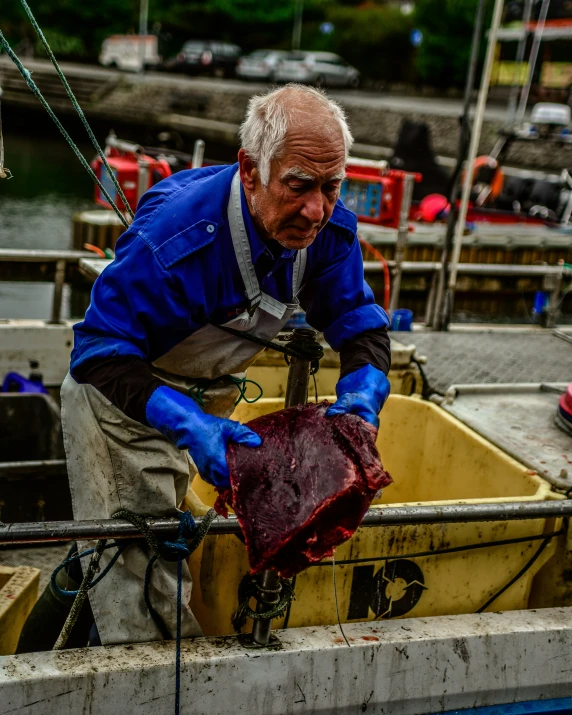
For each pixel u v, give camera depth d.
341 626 2.45
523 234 10.05
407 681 2.41
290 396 2.28
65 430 2.34
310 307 2.41
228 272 2.09
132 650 2.25
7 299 10.27
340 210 2.27
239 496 1.85
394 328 5.31
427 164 10.63
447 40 37.22
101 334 2.02
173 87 32.28
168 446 2.32
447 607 2.73
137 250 2.01
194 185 2.08
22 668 2.13
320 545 1.87
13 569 3.01
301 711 2.33
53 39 41.97
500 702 2.53
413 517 2.34
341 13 43.66
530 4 12.14
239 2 44.94
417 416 3.58
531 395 3.83
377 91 38.44
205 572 2.52
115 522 2.12
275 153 1.85
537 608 2.89
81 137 31.27
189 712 2.24
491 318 9.35
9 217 15.41
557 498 2.77
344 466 1.87
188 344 2.20
